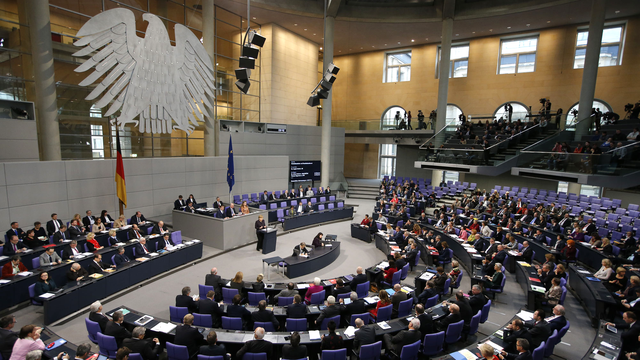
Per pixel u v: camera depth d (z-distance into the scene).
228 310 6.78
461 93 25.31
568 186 20.06
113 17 12.78
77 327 7.46
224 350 5.33
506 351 5.79
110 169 13.77
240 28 20.95
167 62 15.02
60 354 5.08
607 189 20.05
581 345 7.07
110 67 12.88
